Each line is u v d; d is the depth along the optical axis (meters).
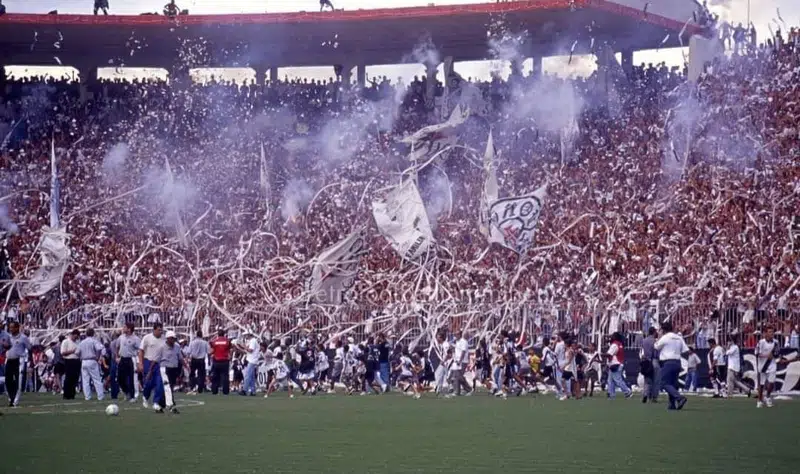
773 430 27.48
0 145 78.88
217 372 44.12
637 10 76.38
